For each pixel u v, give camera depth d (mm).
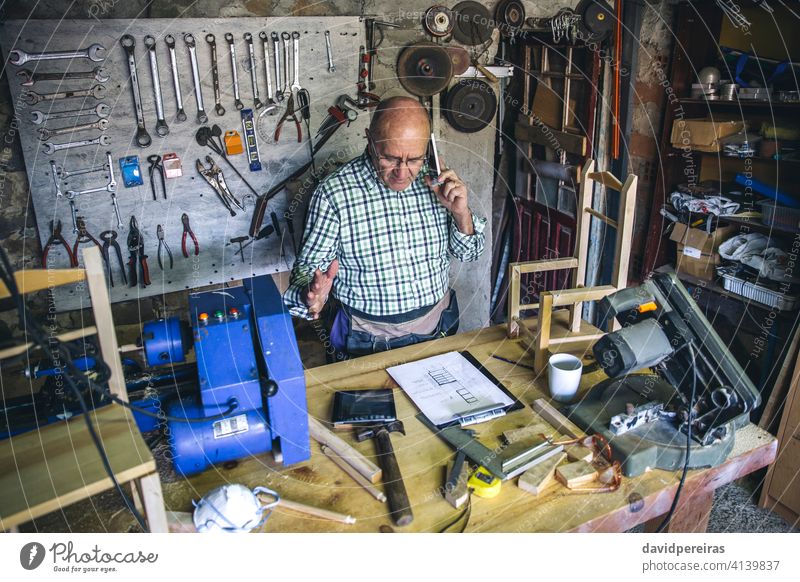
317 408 1438
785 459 2094
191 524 1075
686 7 2658
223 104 2453
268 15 2459
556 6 2963
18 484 946
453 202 1813
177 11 2309
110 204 2385
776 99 2359
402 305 1965
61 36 2154
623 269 1684
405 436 1323
